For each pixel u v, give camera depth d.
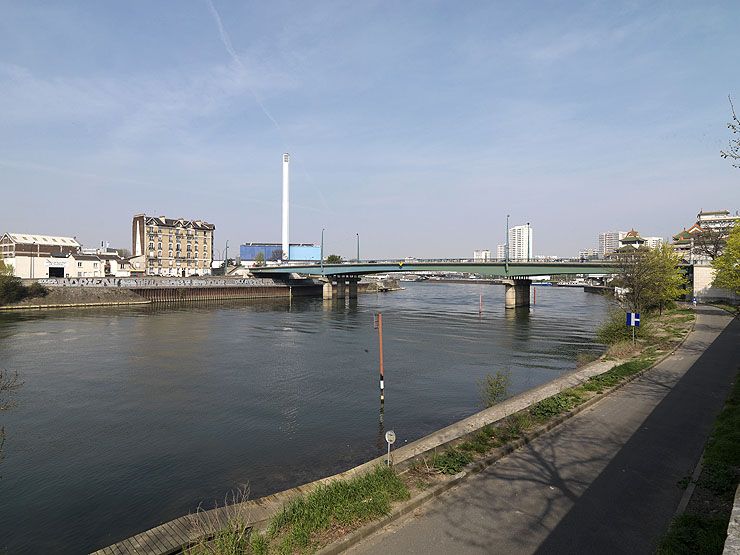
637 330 38.47
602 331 46.22
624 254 54.91
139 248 151.75
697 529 8.86
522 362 36.94
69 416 23.48
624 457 13.29
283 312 79.75
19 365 35.03
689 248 104.75
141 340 47.03
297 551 8.86
